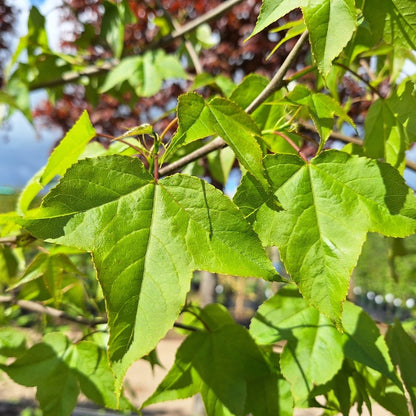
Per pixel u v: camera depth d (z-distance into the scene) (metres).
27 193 0.32
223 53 0.98
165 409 1.79
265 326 0.31
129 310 0.18
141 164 0.20
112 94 0.79
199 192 0.20
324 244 0.21
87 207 0.19
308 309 0.31
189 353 0.31
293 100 0.25
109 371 0.33
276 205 0.21
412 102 0.29
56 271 0.37
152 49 0.66
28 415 1.59
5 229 0.36
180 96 0.20
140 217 0.19
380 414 1.35
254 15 0.96
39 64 0.72
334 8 0.20
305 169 0.22
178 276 0.19
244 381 0.30
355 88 0.73
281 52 0.94
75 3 0.97
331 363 0.28
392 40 0.22
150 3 0.90
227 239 0.19
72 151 0.25
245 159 0.20
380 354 0.28
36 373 0.33
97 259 0.18
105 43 0.79
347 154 0.22
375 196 0.21
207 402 0.30
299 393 0.28
